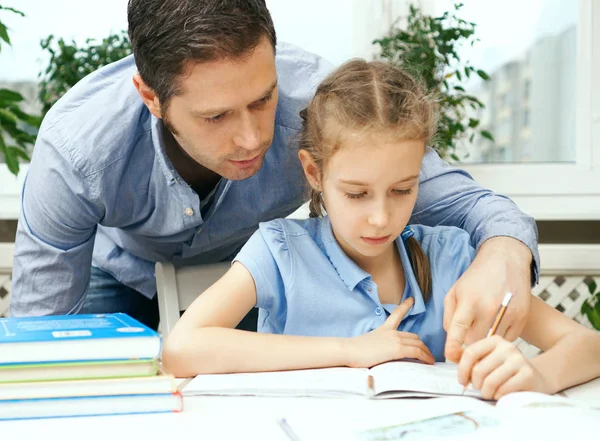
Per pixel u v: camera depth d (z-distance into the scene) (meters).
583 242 2.40
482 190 1.27
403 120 1.01
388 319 1.10
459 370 0.84
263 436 0.69
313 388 0.84
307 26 2.41
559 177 2.46
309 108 1.16
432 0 2.41
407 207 1.06
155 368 0.81
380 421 0.70
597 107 2.43
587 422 0.65
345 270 1.16
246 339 0.99
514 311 0.99
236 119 1.04
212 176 1.33
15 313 1.41
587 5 2.40
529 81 2.45
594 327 2.18
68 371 0.79
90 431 0.72
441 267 1.19
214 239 1.45
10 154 2.04
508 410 0.70
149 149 1.30
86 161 1.25
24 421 0.76
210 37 0.97
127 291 1.75
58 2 2.41
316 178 1.17
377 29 2.39
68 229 1.32
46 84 2.38
